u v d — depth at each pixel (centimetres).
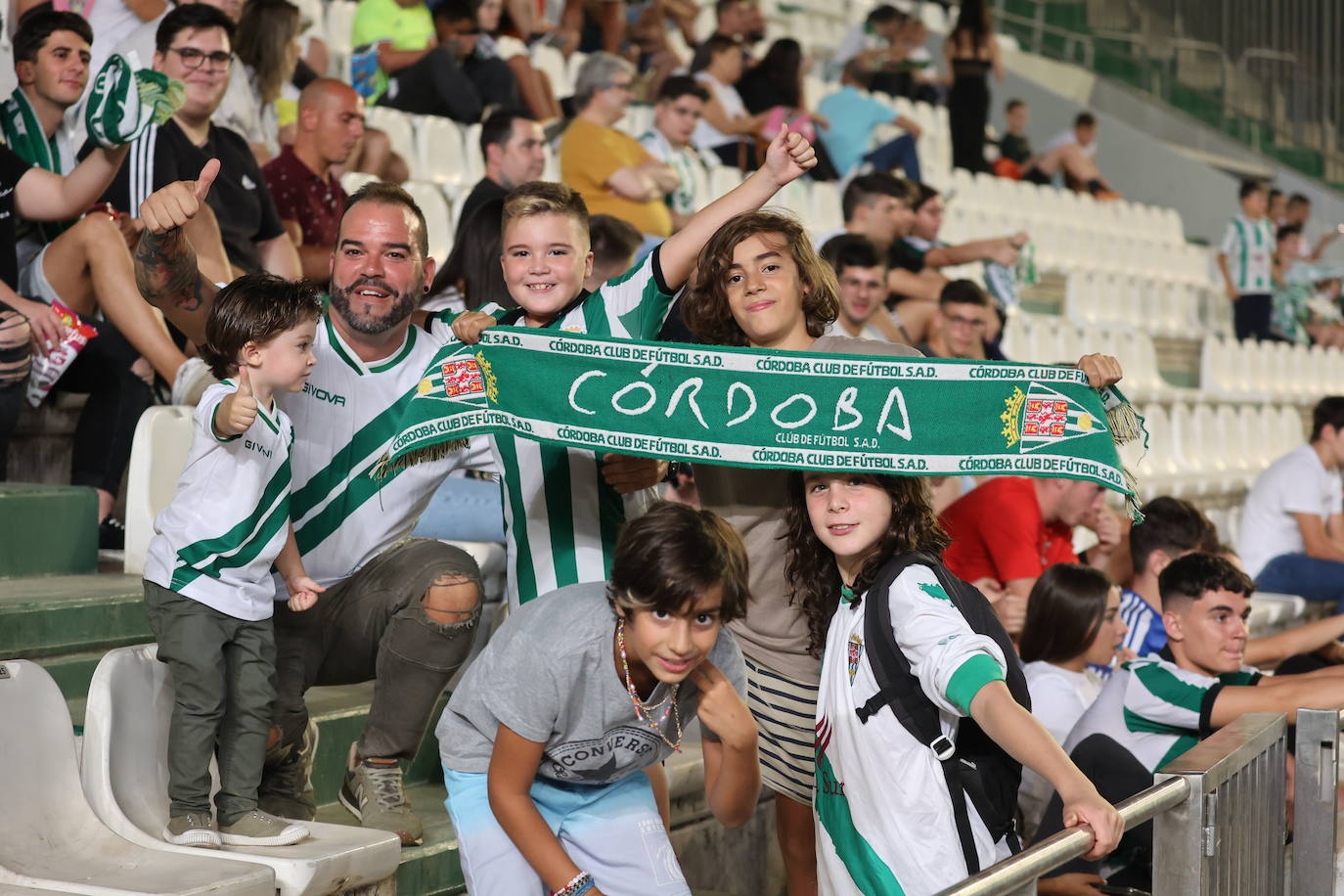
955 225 1064
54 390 423
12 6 544
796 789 302
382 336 298
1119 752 362
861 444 270
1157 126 1593
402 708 299
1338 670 374
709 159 880
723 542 225
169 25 444
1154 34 1617
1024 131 1443
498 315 308
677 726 251
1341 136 1672
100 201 440
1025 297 1080
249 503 266
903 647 242
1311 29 1683
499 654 240
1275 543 715
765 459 273
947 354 627
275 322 264
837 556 270
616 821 257
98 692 266
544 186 294
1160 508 507
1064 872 355
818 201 936
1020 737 220
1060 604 416
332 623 303
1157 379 1027
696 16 1110
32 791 257
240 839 268
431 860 296
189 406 409
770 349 274
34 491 362
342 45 845
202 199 273
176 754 266
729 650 252
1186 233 1510
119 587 344
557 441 281
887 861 244
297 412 294
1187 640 379
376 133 653
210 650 265
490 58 779
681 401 278
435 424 279
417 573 294
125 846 259
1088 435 270
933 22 1466
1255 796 282
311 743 317
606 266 438
